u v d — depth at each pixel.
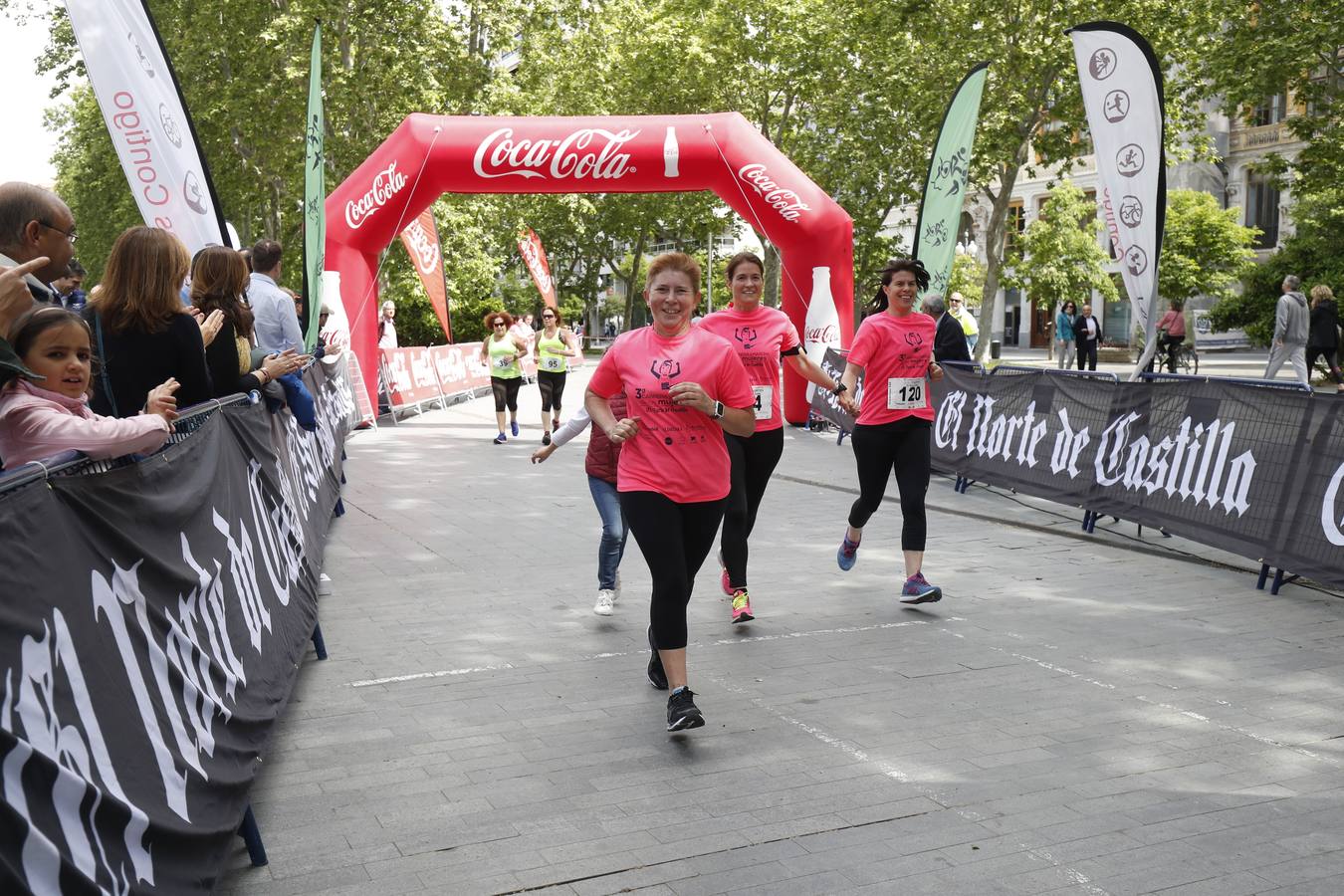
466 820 3.66
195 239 6.98
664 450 4.46
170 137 6.90
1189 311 34.31
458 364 22.59
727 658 5.43
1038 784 3.92
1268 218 43.50
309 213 8.62
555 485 11.11
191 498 3.33
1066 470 9.05
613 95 36.72
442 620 6.13
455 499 10.25
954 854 3.41
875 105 30.69
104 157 36.91
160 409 3.15
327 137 27.41
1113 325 46.03
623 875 3.29
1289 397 6.88
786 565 7.49
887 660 5.38
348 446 14.42
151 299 4.07
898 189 31.80
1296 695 4.86
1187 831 3.55
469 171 15.27
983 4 25.22
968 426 10.75
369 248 15.80
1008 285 34.34
